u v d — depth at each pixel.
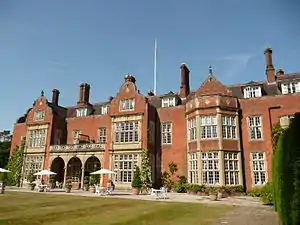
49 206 15.47
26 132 39.00
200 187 25.08
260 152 26.30
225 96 27.55
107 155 31.59
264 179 25.61
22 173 37.06
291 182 5.34
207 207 15.66
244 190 25.67
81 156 33.41
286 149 5.83
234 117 27.38
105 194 25.03
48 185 30.52
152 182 29.38
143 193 26.67
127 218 11.45
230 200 20.48
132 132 30.92
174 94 32.94
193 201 19.36
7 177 37.88
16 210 13.64
